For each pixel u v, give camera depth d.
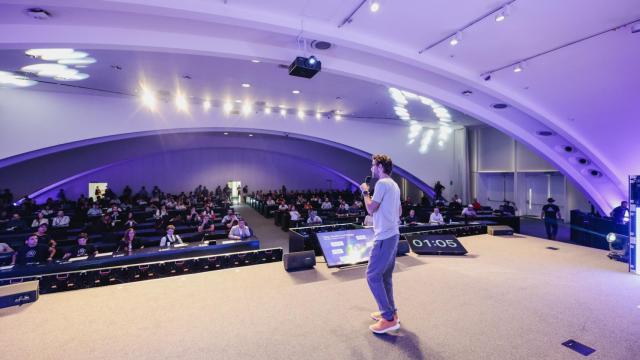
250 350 2.28
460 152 16.61
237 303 3.12
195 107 11.72
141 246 6.40
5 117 9.31
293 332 2.54
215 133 20.12
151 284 3.67
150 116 11.08
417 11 4.45
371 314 2.79
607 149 7.71
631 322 2.71
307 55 6.05
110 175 19.14
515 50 5.51
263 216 16.23
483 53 5.66
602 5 4.12
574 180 9.53
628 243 4.22
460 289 3.49
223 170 22.52
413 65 6.02
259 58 5.78
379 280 2.47
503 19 4.34
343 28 4.93
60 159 16.09
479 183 16.42
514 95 7.12
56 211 11.79
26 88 9.38
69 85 9.10
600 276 3.97
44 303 3.13
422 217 12.28
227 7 4.22
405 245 4.99
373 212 2.54
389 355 2.20
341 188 25.23
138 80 8.68
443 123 15.38
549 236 9.07
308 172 24.66
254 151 23.25
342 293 3.39
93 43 4.87
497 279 3.84
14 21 4.47
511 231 6.84
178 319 2.77
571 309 2.97
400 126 15.62
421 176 16.16
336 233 4.61
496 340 2.40
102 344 2.36
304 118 13.62
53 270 4.70
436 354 2.21
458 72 6.31
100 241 7.41
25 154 9.66
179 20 4.80
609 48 5.08
